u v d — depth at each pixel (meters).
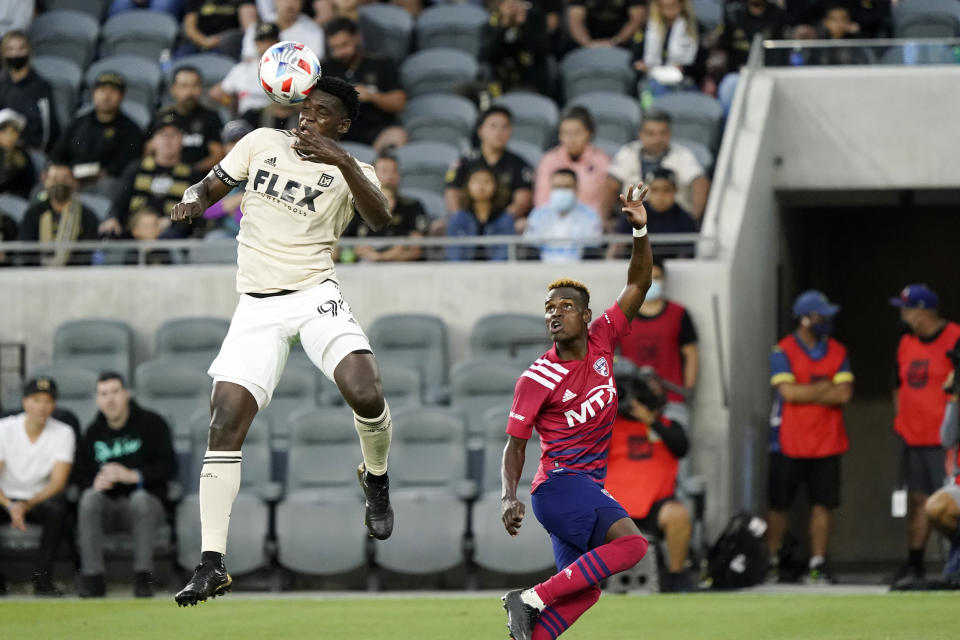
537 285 45.34
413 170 52.50
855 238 61.16
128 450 39.50
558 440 21.83
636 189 22.48
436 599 36.56
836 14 54.22
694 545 39.25
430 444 40.94
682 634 28.17
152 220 48.53
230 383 21.36
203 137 50.44
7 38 55.34
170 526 39.94
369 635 28.91
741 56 54.22
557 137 54.06
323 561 39.75
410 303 45.97
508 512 21.22
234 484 21.23
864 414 60.41
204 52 60.81
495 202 47.38
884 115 50.91
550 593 21.06
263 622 31.42
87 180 52.25
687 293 43.88
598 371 21.89
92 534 38.59
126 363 45.44
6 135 52.16
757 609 32.38
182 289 46.56
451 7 61.50
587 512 21.42
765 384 49.31
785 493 42.25
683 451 37.75
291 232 21.59
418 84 58.53
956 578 37.12
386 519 23.02
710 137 51.50
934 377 41.22
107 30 62.59
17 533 39.44
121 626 30.84
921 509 41.31
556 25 58.56
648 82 53.69
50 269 47.62
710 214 44.84
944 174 50.56
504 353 44.34
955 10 54.59
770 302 50.62
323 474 41.06
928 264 60.66
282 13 56.00
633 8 58.50
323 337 21.41
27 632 29.75
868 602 33.34
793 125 51.41
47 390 39.44
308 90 21.22
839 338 61.12
